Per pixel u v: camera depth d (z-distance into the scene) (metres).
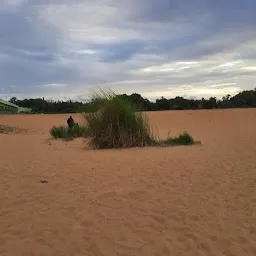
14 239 4.43
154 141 13.37
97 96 13.20
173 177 7.51
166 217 5.16
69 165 8.96
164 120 31.58
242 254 4.09
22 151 12.28
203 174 7.80
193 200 5.93
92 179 7.37
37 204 5.73
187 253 4.10
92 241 4.38
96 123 12.76
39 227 4.78
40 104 73.81
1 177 7.64
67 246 4.24
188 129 22.75
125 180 7.26
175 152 11.03
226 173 7.89
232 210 5.45
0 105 60.31
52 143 15.11
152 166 8.69
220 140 14.89
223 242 4.38
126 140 12.66
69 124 18.34
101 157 10.17
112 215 5.23
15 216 5.19
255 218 5.12
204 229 4.75
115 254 4.07
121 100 13.06
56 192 6.41
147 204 5.72
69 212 5.35
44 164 9.21
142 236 4.53
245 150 11.37
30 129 26.50
